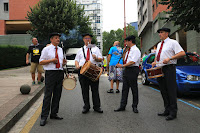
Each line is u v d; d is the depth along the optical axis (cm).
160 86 481
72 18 2266
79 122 429
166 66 453
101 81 1235
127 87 522
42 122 413
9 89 773
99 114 489
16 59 2411
